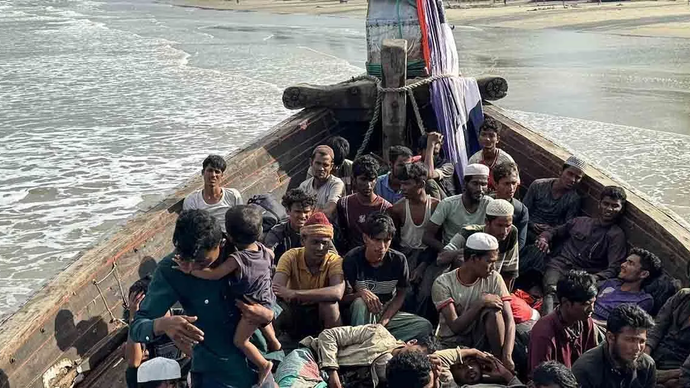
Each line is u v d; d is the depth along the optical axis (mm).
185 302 3625
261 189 7297
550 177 7434
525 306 5238
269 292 3717
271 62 33219
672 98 23125
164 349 4562
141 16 66250
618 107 22000
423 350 4457
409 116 8625
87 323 4770
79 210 13430
